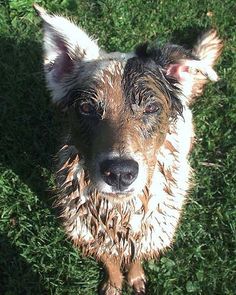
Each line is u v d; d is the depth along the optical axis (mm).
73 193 420
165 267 489
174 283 484
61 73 397
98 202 414
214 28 593
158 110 366
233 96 577
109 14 627
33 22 619
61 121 554
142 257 466
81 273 490
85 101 362
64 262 493
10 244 502
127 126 350
